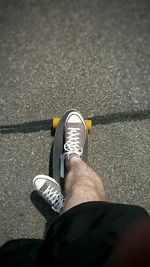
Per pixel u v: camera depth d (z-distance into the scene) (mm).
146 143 1634
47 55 1712
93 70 1699
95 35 1734
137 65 1706
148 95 1680
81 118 1622
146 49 1724
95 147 1630
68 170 1521
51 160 1621
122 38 1733
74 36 1731
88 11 1760
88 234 1151
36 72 1694
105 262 1059
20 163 1614
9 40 1726
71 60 1708
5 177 1601
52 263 1134
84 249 1113
